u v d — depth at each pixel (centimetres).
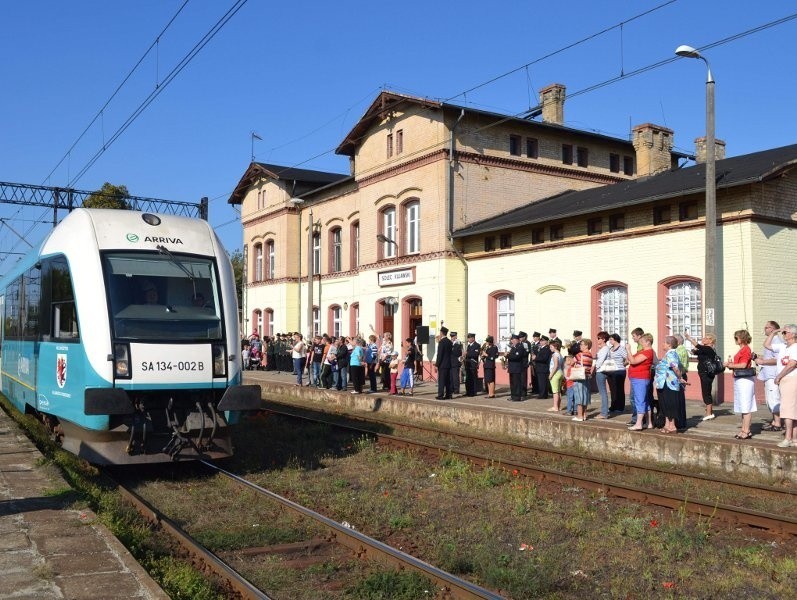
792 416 1130
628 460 1305
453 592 614
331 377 2542
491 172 2769
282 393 2583
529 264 2409
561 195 2880
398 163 2880
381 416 1925
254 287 4116
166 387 1042
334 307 3450
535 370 2019
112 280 1062
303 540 774
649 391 1372
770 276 1850
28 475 971
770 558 732
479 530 812
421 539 784
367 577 653
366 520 859
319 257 3609
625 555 732
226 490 1012
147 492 1001
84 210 1146
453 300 2666
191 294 1107
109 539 688
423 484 1070
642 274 2045
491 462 1212
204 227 1188
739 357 1241
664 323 1995
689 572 681
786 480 1092
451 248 2666
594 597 626
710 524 853
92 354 1024
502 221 2550
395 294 2925
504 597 604
